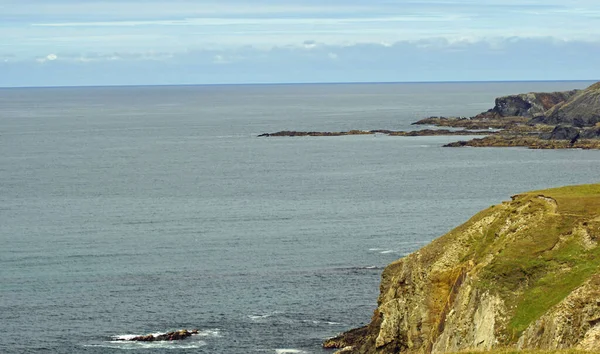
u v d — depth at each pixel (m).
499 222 73.44
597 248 61.66
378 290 105.25
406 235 138.25
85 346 87.31
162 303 102.12
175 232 145.12
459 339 63.44
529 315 58.47
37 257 126.81
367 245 131.25
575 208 68.56
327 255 124.88
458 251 74.12
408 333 73.94
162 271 117.56
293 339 87.94
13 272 117.75
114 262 123.25
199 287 108.88
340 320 94.06
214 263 121.75
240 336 89.25
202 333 90.69
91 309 100.00
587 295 53.44
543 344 53.56
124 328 93.00
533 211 70.88
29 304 102.31
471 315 63.31
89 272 117.50
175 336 89.31
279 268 117.75
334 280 110.50
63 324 94.62
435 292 73.06
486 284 63.12
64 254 128.75
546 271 61.75
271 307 99.44
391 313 76.00
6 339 89.75
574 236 63.97
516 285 61.81
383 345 76.00
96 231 146.88
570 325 52.50
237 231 145.12
